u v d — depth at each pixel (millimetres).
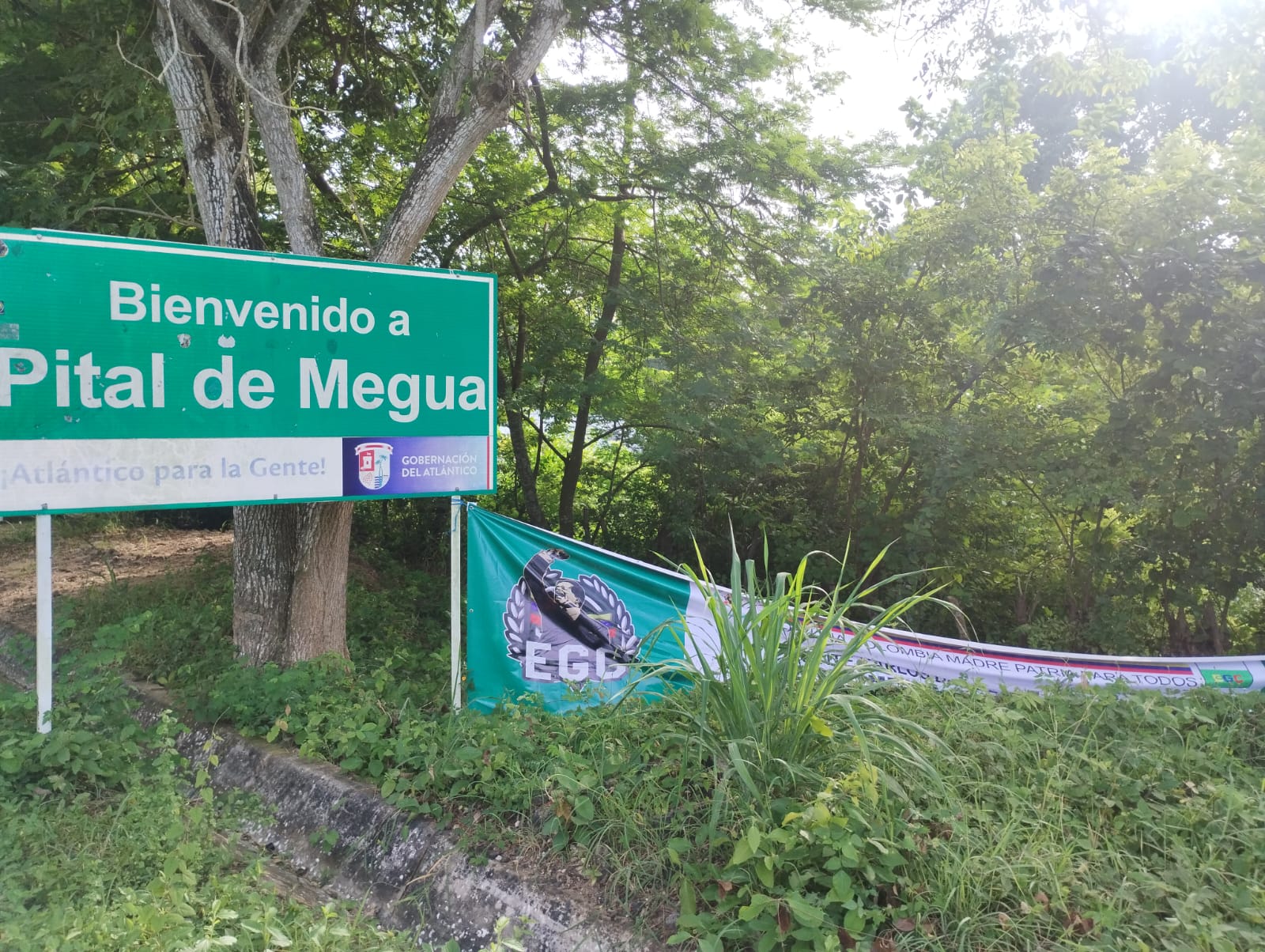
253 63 5504
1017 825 3215
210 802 3855
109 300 4094
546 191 9398
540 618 4973
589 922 3078
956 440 7336
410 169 9633
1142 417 6465
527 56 5801
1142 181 6996
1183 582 6547
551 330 9672
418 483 4918
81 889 3227
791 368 9258
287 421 4543
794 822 2977
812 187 9305
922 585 7910
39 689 4156
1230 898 2873
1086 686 4656
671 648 4984
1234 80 7457
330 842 3893
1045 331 6672
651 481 10914
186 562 9914
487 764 3854
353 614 7391
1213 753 3975
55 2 7320
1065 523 7652
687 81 9227
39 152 7820
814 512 9602
